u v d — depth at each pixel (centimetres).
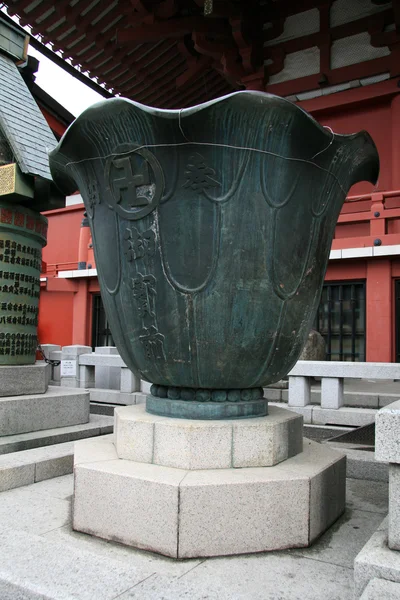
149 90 1510
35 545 286
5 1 1127
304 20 1255
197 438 312
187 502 281
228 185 303
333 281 1230
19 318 552
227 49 1244
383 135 1224
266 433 322
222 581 256
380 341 1149
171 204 308
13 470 409
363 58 1196
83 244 1673
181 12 1203
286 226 319
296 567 273
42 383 561
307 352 942
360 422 683
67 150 347
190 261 308
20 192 517
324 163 329
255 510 290
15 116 561
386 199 1242
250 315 314
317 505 310
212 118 286
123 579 251
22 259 556
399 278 1161
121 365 914
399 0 1105
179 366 325
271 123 293
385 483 440
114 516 302
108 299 355
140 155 310
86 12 1188
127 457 333
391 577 219
